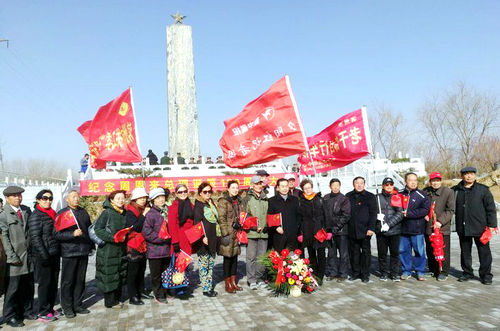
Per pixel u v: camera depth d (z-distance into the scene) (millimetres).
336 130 9047
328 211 7648
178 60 27781
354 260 7488
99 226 6180
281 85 8430
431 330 4730
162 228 6414
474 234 6898
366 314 5434
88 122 13117
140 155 11633
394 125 43125
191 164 23281
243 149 8656
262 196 7438
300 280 6469
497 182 23266
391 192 7516
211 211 6836
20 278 5816
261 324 5230
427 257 7805
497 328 4707
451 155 36969
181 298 6793
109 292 6281
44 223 5887
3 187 18703
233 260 7098
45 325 5664
